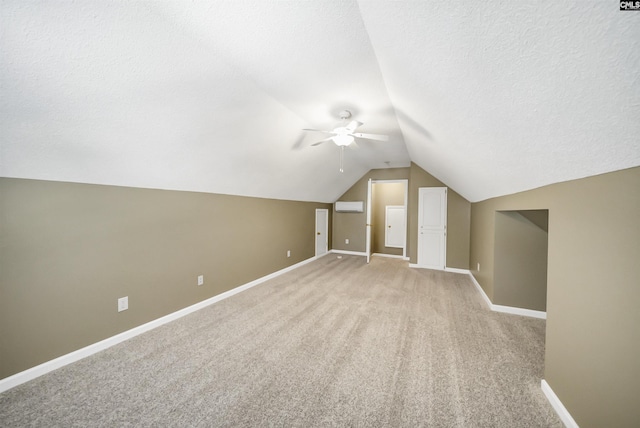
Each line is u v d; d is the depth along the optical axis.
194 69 1.64
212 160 2.61
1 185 1.58
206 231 3.04
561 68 0.74
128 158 2.00
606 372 1.10
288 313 2.82
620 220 1.02
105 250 2.10
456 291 3.59
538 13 0.62
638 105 0.68
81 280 1.95
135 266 2.31
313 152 3.76
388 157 4.81
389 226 6.38
